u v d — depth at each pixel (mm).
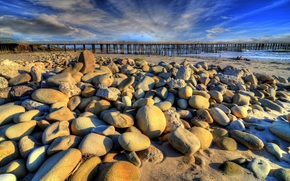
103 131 2061
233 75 5219
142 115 2383
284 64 11602
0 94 2908
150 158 1969
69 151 1755
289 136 2420
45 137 1982
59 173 1552
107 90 2914
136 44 35125
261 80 5301
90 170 1690
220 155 2137
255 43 46000
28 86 3080
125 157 1974
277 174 1824
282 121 2783
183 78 4191
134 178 1675
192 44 38406
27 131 2121
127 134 1993
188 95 3213
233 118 2869
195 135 2266
